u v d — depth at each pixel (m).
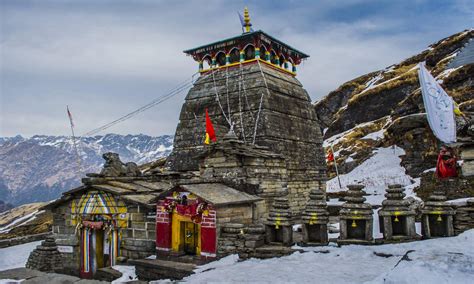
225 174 24.39
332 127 72.25
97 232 23.98
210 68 34.91
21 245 34.53
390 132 50.84
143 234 22.20
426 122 45.16
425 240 17.14
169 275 18.56
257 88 30.69
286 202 18.88
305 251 17.34
